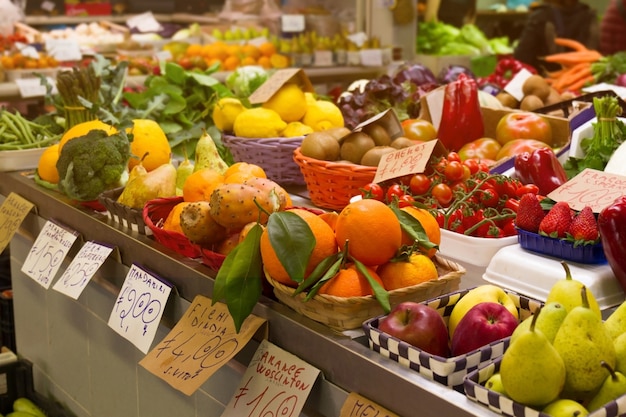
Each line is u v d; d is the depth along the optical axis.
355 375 1.27
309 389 1.34
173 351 1.58
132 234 1.93
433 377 1.17
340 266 1.37
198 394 1.77
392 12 5.36
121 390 2.12
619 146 1.94
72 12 5.28
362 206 1.38
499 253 1.62
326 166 2.02
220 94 3.10
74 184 2.16
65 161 2.18
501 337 1.21
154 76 3.19
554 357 1.05
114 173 2.17
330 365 1.33
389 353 1.24
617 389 1.09
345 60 5.21
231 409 1.47
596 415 1.02
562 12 5.59
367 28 5.32
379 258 1.38
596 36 5.72
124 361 2.08
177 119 3.04
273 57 5.07
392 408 1.21
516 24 7.13
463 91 2.47
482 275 1.64
